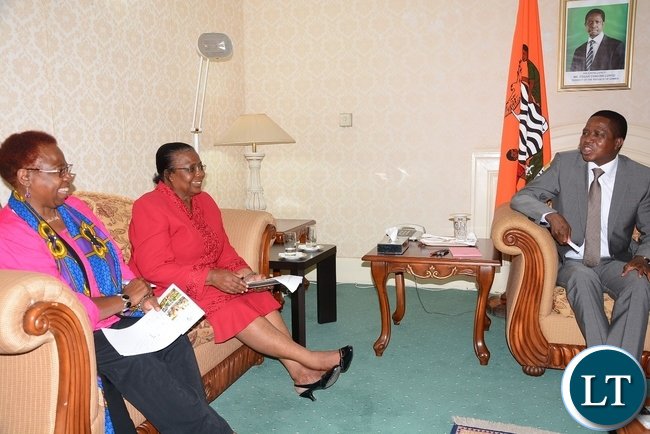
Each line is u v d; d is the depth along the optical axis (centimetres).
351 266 463
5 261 166
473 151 424
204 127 404
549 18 399
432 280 440
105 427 175
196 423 183
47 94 261
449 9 418
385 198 449
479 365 283
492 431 214
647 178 263
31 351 151
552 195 278
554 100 406
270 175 472
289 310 390
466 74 420
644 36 383
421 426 221
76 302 155
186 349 201
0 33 236
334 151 455
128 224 255
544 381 262
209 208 262
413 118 435
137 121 327
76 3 277
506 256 421
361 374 273
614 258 268
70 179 181
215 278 230
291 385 264
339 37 443
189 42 380
